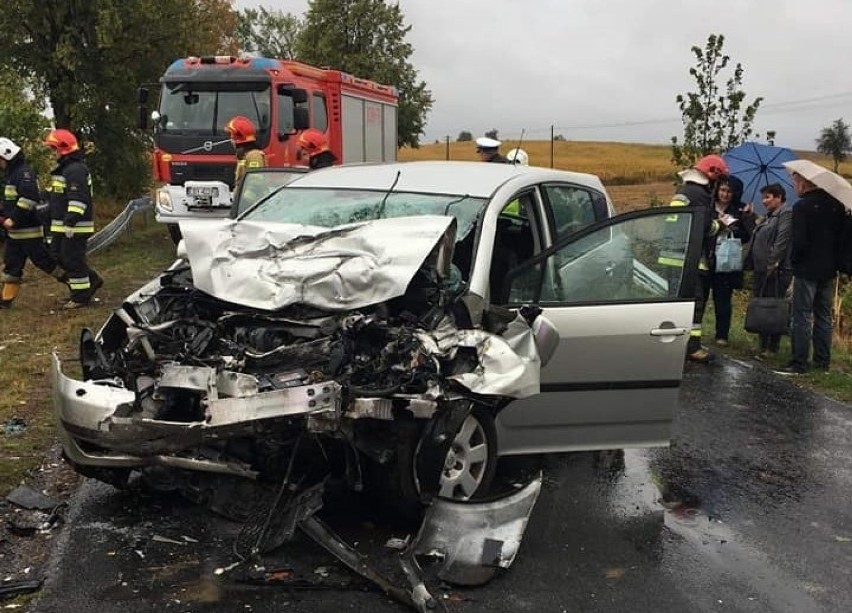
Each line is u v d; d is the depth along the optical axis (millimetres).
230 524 3895
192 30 20250
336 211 4719
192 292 4156
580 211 5520
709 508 4391
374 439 3555
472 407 3820
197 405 3621
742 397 6691
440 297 3879
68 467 4527
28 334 7645
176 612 3141
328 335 3629
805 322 7445
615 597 3402
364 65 29016
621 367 4363
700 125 13156
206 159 12664
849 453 5371
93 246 13562
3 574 3385
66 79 18844
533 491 3803
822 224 7250
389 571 3447
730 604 3389
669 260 4508
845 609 3391
